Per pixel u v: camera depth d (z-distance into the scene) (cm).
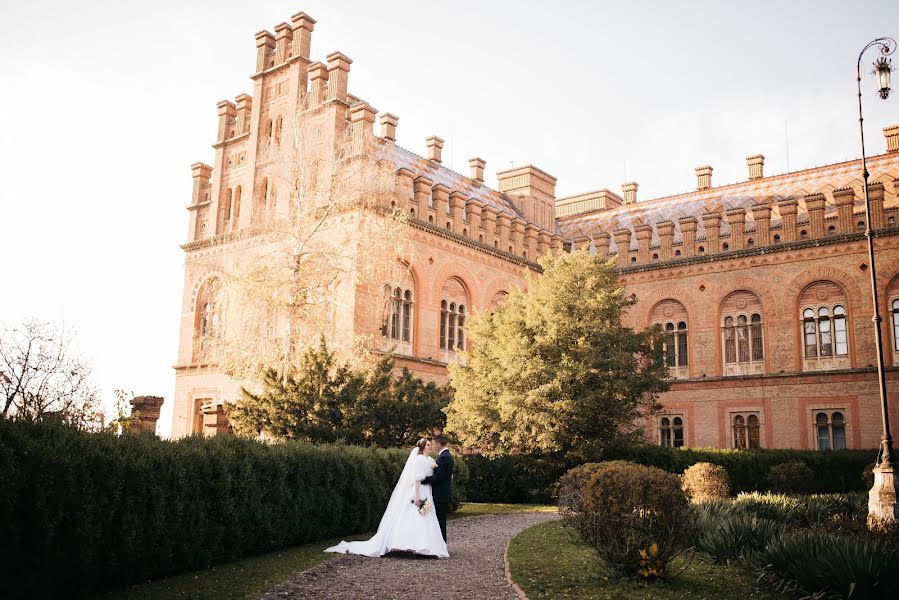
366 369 2375
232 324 2658
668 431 3772
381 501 1608
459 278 3559
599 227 4659
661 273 3900
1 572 785
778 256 3594
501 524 1750
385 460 1662
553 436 2370
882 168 3816
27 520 810
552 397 2436
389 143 3319
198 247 3781
